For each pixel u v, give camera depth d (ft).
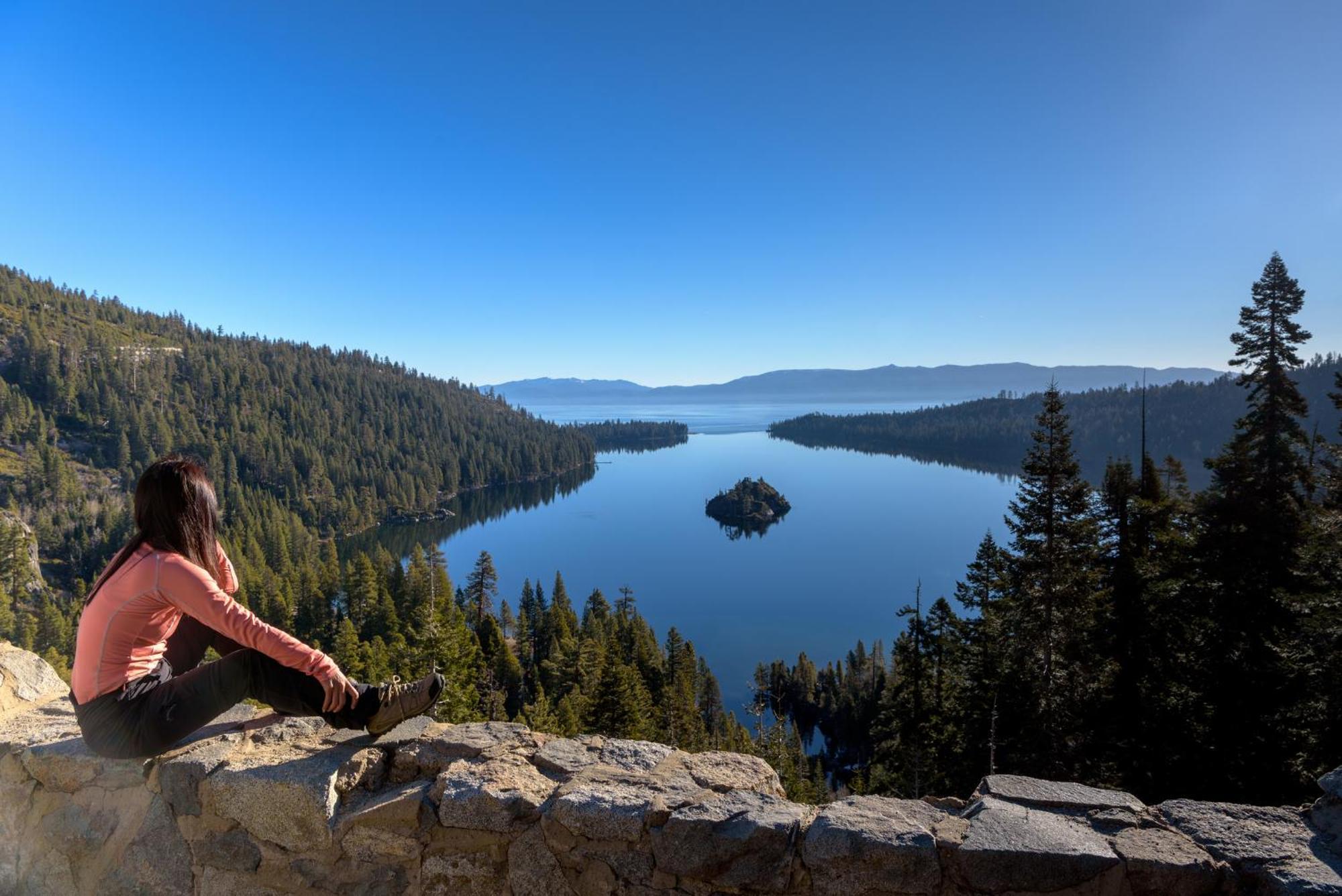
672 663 191.21
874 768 77.51
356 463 600.80
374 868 8.66
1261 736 46.80
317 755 9.23
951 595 437.58
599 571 498.69
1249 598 49.06
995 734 57.72
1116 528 57.67
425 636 113.09
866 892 7.39
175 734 8.64
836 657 338.13
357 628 214.07
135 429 472.85
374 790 9.27
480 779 8.72
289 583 237.25
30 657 12.17
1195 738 49.55
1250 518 50.14
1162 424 603.67
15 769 9.73
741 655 343.87
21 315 565.12
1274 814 7.80
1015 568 57.11
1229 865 7.02
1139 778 51.13
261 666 9.04
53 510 371.35
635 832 7.89
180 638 9.66
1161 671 53.67
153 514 8.70
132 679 8.50
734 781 8.97
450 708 99.09
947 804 8.68
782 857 7.57
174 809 9.11
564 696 150.61
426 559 226.99
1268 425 52.60
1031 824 7.63
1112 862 7.00
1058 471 54.65
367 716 9.35
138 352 601.62
